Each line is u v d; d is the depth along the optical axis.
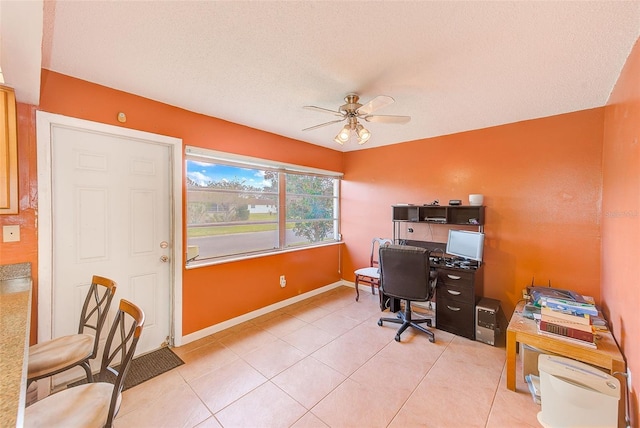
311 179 4.32
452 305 3.02
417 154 3.89
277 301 3.66
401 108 2.68
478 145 3.36
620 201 1.94
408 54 1.74
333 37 1.57
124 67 1.91
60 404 1.18
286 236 3.88
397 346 2.71
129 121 2.32
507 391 2.06
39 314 1.90
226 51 1.71
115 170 2.31
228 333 2.95
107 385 1.33
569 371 1.69
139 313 1.27
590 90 2.23
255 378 2.18
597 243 2.64
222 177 3.11
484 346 2.73
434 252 3.73
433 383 2.14
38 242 1.90
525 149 3.03
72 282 2.11
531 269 3.00
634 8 1.30
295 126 3.29
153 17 1.40
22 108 1.84
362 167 4.52
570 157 2.77
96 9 1.33
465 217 3.39
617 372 1.74
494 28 1.47
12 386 0.81
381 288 3.20
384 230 4.25
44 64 1.85
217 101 2.51
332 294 4.29
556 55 1.72
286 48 1.68
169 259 2.66
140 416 1.78
